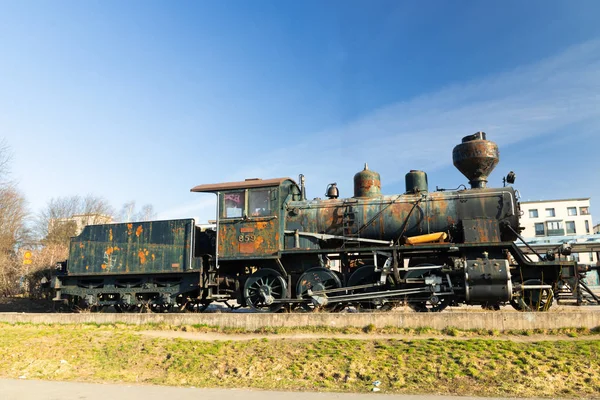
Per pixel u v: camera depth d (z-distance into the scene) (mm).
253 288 13039
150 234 13922
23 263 22969
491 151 13281
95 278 14391
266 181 13211
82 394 7512
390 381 8031
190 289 13289
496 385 7691
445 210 12703
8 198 31344
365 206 13305
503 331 10328
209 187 13672
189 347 10141
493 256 11812
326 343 9820
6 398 7277
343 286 12602
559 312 10328
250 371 8742
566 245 11891
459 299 11922
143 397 7316
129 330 11992
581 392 7340
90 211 45375
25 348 10500
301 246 13234
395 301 12078
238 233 13180
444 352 9023
